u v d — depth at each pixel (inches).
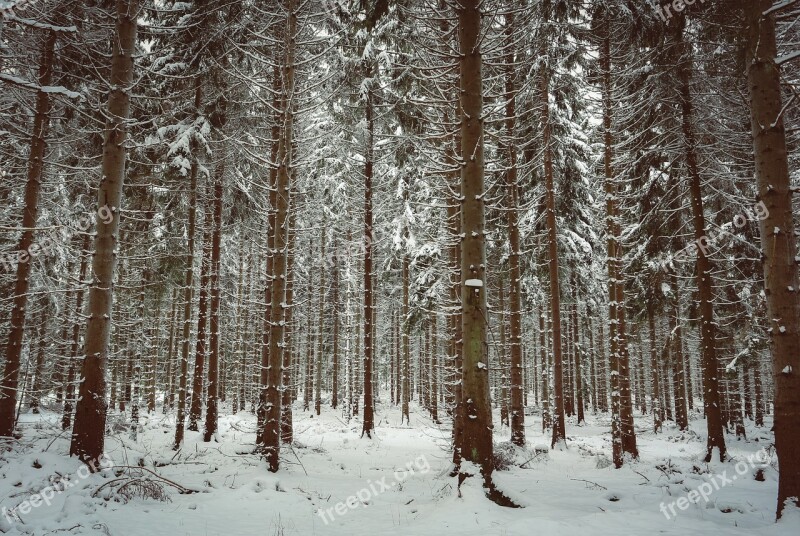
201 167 582.9
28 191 428.1
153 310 922.7
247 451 517.7
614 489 356.5
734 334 700.0
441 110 538.0
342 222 1015.6
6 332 515.2
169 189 578.2
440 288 777.6
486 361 314.7
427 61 416.2
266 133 659.4
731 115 493.4
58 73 453.4
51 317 606.9
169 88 581.0
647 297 684.7
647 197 599.5
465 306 320.8
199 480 378.3
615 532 233.8
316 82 521.7
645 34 481.7
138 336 722.2
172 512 295.4
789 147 445.7
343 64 626.2
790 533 219.5
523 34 440.1
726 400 879.1
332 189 1027.3
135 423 638.5
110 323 362.0
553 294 629.0
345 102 692.7
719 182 546.3
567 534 230.4
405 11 386.9
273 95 557.0
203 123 569.9
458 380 458.9
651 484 375.2
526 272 850.1
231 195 671.8
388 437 777.6
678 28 443.5
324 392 1679.4
